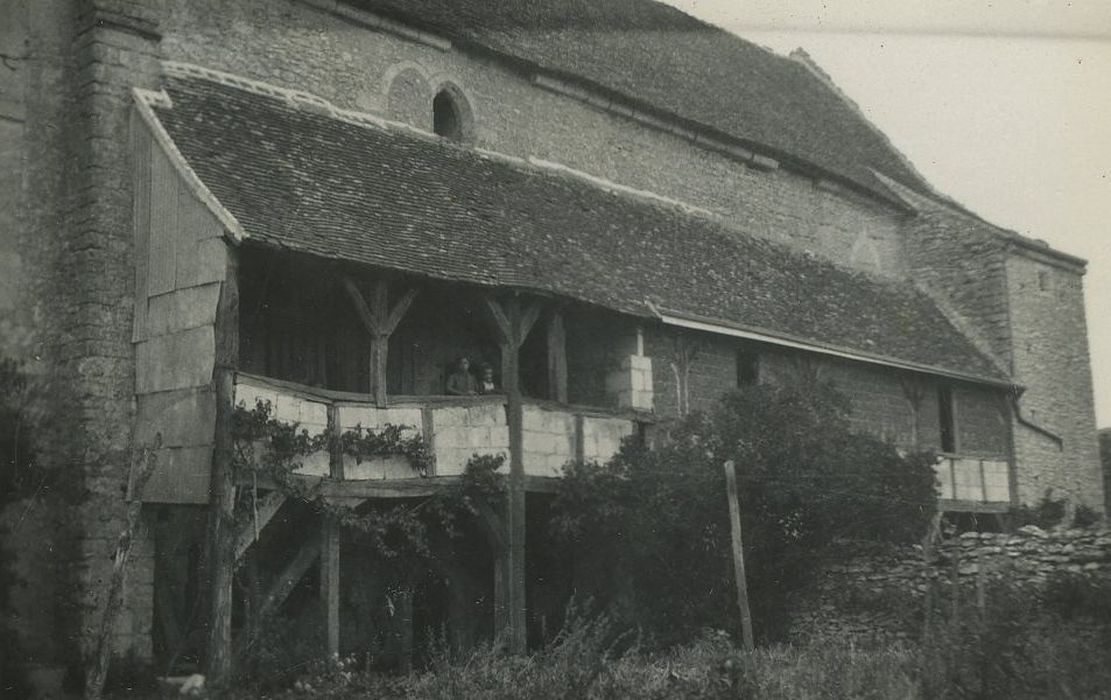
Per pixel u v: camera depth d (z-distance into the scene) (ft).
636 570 54.60
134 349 46.26
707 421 54.95
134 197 47.50
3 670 41.32
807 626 55.98
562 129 69.92
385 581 54.03
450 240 51.39
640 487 52.16
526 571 57.26
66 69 48.60
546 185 65.57
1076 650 39.14
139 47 49.29
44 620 44.39
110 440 45.32
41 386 46.16
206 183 44.55
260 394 42.83
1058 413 87.92
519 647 48.60
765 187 82.23
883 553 56.08
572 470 52.24
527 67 67.77
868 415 71.97
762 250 76.64
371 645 53.06
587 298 53.26
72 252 47.06
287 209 46.09
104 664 36.47
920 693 36.14
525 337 55.21
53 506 44.98
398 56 62.18
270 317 50.16
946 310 88.79
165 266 45.34
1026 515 79.82
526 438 50.78
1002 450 82.94
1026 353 86.22
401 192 53.93
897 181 94.53
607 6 80.28
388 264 45.88
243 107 52.70
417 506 47.42
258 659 42.80
